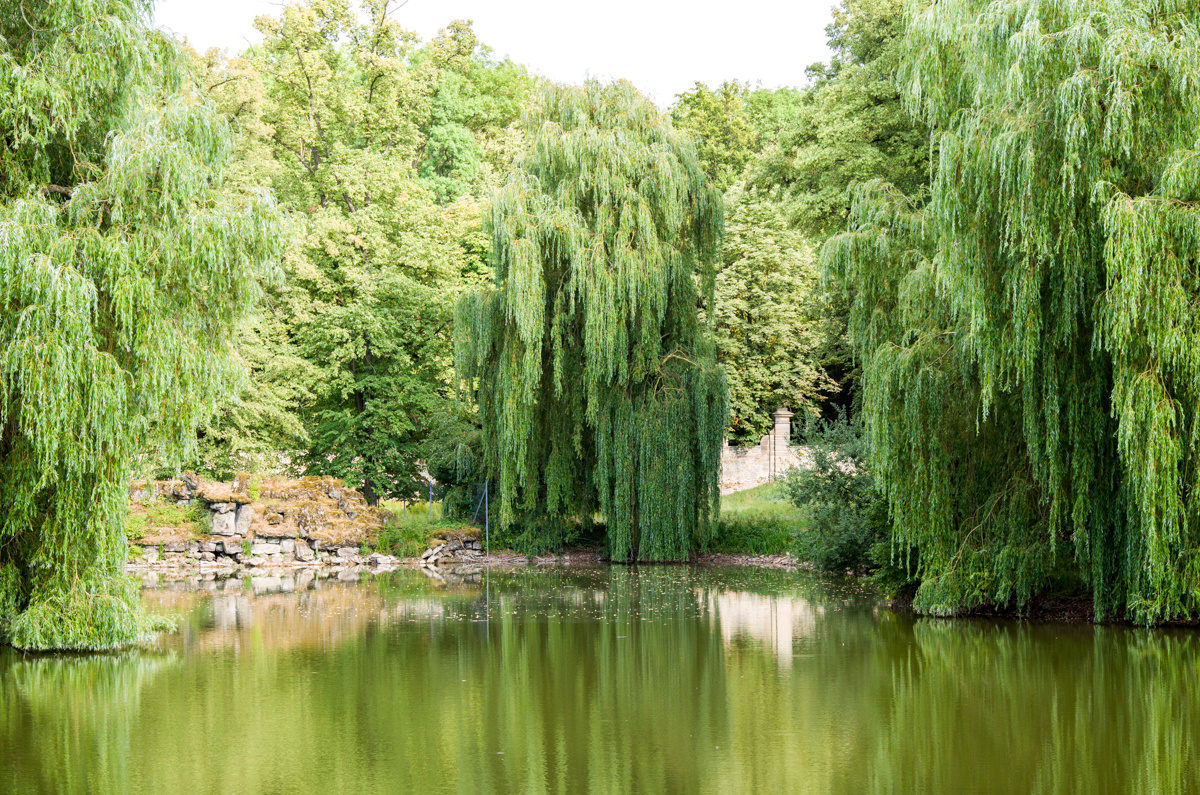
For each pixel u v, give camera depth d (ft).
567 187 91.45
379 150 149.89
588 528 110.42
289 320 126.21
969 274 50.67
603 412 95.66
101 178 47.01
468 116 181.16
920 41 54.65
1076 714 37.42
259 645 53.83
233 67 131.75
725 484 138.51
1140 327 46.06
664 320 97.96
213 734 35.78
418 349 130.93
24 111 45.11
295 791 29.30
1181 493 48.06
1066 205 47.19
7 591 49.03
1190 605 50.98
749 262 149.38
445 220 139.74
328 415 122.52
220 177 50.16
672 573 90.74
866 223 62.54
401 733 36.11
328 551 102.78
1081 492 51.47
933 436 57.67
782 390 151.12
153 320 45.42
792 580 84.79
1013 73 46.73
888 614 64.28
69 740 34.91
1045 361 50.98
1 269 42.16
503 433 94.07
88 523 46.24
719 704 40.27
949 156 50.62
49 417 43.19
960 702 39.75
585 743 34.65
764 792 29.09
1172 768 30.81
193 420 47.60
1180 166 44.34
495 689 43.24
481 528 109.70
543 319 90.02
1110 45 44.83
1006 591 57.88
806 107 119.85
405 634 57.57
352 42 145.38
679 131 97.25
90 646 49.75
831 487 85.46
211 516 100.32
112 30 46.32
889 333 62.03
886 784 29.76
